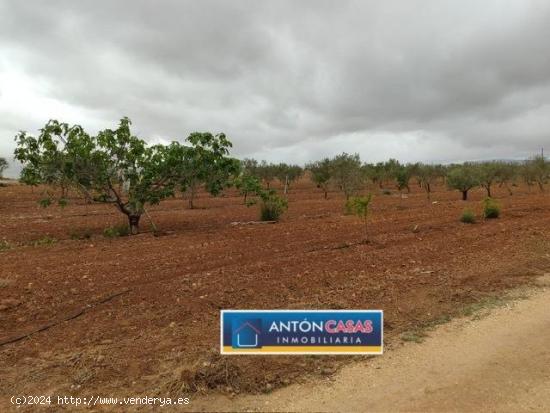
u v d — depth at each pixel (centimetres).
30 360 468
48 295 677
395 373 440
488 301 655
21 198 3003
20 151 1243
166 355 473
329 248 1036
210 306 623
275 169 4497
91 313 604
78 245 1140
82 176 1295
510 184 5253
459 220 1578
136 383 419
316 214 1988
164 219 1855
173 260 923
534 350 489
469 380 425
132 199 1343
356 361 464
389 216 1778
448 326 561
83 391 407
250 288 704
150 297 663
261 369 443
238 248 1058
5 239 1343
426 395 399
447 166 4897
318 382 423
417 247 1041
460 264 866
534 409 375
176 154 1342
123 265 876
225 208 2433
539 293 691
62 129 1244
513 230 1297
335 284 730
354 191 3231
